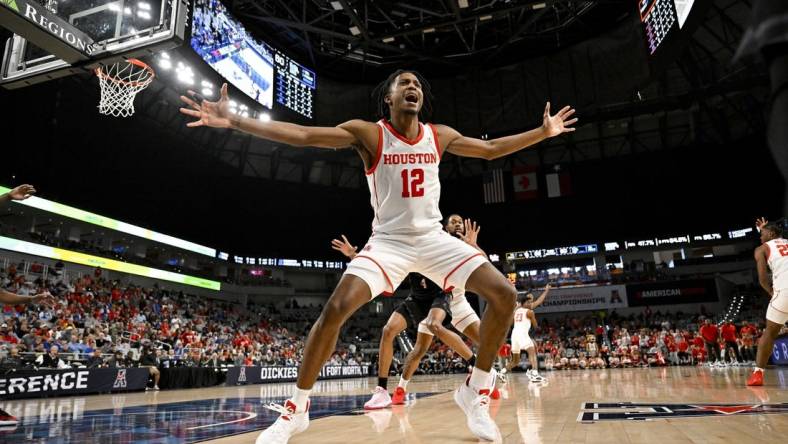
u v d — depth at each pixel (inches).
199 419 170.4
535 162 1290.6
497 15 876.0
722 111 1119.0
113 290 780.0
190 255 1067.9
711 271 1123.9
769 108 970.7
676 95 1012.5
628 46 1031.6
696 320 1010.7
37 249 724.7
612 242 1197.1
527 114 1130.7
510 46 1138.0
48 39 264.7
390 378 721.0
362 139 103.6
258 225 1192.2
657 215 1176.2
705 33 906.7
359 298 94.2
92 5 297.6
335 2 835.4
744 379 280.4
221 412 202.1
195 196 1055.0
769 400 150.8
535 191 1238.3
